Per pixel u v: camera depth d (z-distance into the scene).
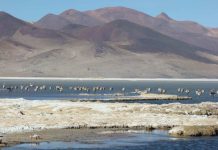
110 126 82.00
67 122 83.88
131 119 88.12
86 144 67.81
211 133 76.12
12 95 187.00
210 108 107.38
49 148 64.56
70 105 108.19
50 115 92.12
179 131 75.94
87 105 108.56
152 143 69.12
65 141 69.44
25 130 76.56
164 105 109.38
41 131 76.25
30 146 65.44
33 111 98.31
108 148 65.38
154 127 82.31
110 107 104.88
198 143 69.31
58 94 195.25
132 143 69.06
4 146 65.06
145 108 102.75
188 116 93.00
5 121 83.50
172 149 65.25
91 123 83.38
